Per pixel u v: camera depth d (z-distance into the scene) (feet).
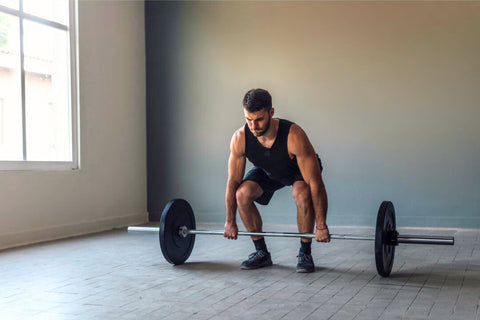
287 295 8.87
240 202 10.85
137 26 20.86
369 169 18.95
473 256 12.68
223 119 20.61
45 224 16.05
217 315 7.72
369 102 18.98
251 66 20.29
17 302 8.59
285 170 10.66
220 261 12.14
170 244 11.21
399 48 18.70
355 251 13.62
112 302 8.53
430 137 18.39
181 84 21.04
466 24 18.08
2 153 14.76
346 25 19.22
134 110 20.62
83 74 17.76
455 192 18.16
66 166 17.04
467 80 18.07
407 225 18.58
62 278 10.43
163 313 7.86
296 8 19.75
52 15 16.65
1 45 14.71
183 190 21.04
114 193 19.36
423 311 7.81
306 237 10.24
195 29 20.89
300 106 19.70
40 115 16.14
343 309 7.97
